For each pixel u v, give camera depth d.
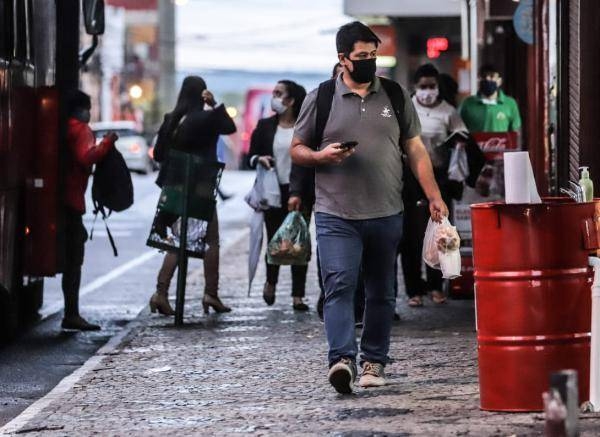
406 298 23.83
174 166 21.27
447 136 21.92
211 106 22.06
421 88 21.91
